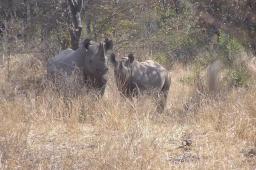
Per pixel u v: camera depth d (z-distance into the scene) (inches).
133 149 1007.6
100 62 1371.8
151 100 1432.1
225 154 1053.8
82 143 1123.3
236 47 2082.9
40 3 2255.2
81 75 1418.6
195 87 1688.0
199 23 2460.6
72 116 1274.6
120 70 1454.2
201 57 2304.4
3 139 1051.3
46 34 2224.4
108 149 1004.6
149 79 1524.4
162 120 1327.5
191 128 1252.5
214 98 1451.8
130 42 2236.7
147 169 930.1
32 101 1349.7
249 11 2176.4
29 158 952.3
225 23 2225.6
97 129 1234.0
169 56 2385.6
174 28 2420.0
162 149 1077.1
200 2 2432.3
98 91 1384.1
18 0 2388.0
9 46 2138.3
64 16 2194.9
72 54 1459.2
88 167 927.7
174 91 1763.0
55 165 922.7
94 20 2217.0
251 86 1600.6
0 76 1811.0
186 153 1070.4
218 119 1266.0
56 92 1403.8
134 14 2240.4
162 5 2487.7
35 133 1188.5
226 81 1771.7
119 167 926.4
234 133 1180.5
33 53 2118.6
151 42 2301.9
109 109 1294.3
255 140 1142.3
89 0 2214.6
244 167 978.1
